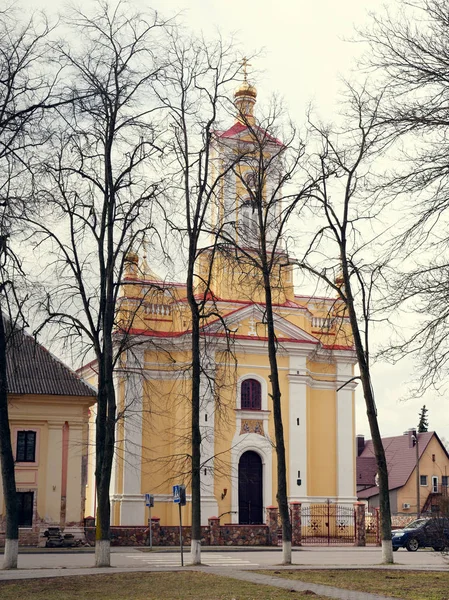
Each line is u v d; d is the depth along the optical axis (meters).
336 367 53.78
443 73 18.66
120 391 48.00
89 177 28.86
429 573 24.47
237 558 33.97
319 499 51.44
